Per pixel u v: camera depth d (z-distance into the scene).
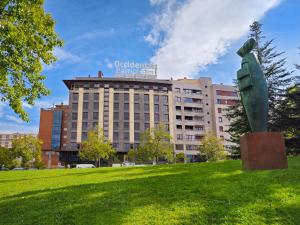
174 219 7.12
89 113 89.25
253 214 7.22
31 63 16.72
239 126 37.81
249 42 13.94
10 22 15.07
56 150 92.56
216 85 104.25
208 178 11.46
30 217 8.04
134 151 76.56
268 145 12.43
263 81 13.38
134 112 91.50
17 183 16.00
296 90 33.66
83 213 7.95
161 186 10.61
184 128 97.88
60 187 12.47
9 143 187.62
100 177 16.48
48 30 17.20
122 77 98.62
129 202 8.66
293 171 11.20
